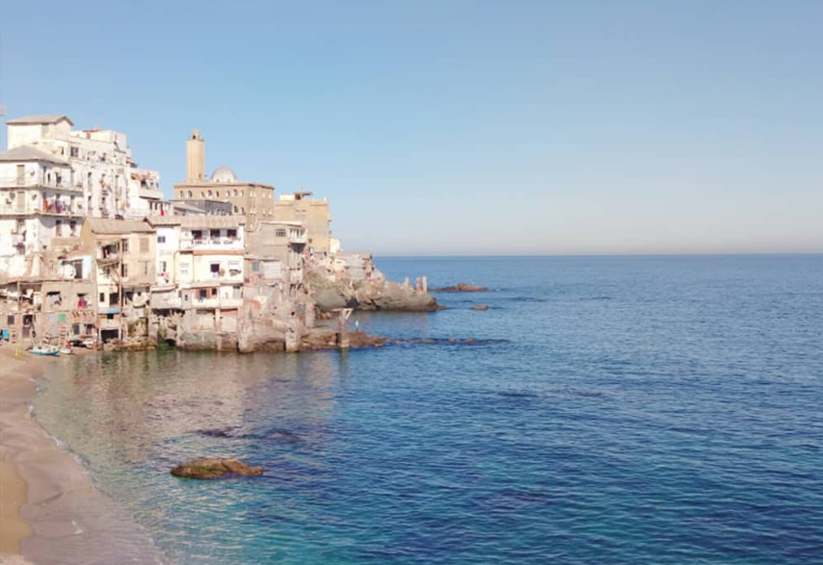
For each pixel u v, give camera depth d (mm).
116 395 66500
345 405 64688
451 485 43750
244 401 65375
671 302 190125
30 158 93938
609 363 89250
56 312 88750
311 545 35406
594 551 35062
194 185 152125
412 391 71250
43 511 37625
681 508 40188
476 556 34562
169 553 33719
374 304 162000
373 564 33625
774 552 34938
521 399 67500
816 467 46938
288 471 46000
